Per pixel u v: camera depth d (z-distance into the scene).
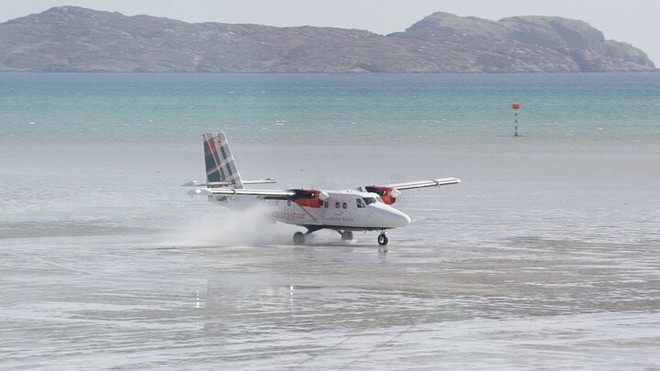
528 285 117.44
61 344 91.88
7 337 94.25
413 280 120.62
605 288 115.81
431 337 94.12
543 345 91.31
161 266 130.25
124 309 105.38
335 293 113.06
